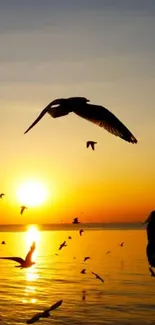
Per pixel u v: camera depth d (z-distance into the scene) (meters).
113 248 112.06
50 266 74.00
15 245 138.00
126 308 37.53
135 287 48.72
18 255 95.38
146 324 31.66
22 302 41.00
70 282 53.94
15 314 35.88
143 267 67.38
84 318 34.06
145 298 41.94
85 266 72.00
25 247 126.44
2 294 45.41
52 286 50.84
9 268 73.69
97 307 38.03
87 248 115.75
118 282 52.66
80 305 39.19
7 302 40.91
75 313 36.03
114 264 73.12
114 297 42.81
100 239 166.12
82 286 50.44
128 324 31.92
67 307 38.44
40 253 103.81
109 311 36.50
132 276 57.81
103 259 82.88
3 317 34.78
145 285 49.97
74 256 91.94
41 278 58.50
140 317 34.06
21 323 33.06
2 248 121.38
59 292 46.47
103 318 33.97
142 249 105.62
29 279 57.75
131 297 42.66
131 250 103.44
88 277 58.12
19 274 63.69
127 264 72.38
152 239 8.23
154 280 53.72
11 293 46.09
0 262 85.94
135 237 175.12
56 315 35.31
